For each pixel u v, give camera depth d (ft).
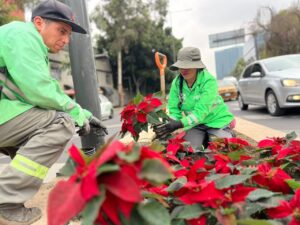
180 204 4.55
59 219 3.22
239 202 4.22
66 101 9.07
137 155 3.39
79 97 14.02
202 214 4.15
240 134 19.25
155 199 4.43
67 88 93.61
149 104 9.45
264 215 4.79
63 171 3.96
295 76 31.65
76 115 9.32
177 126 10.23
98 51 126.72
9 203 8.37
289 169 6.88
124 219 3.55
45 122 8.87
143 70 128.06
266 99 34.96
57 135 8.80
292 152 6.81
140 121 9.39
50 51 9.68
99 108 14.26
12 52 8.48
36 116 8.86
